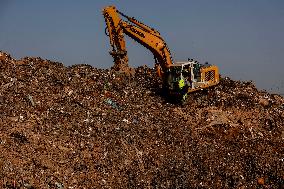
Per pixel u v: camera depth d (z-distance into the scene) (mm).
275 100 35844
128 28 32062
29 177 19188
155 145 24672
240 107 32000
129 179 21359
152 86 34656
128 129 25641
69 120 24906
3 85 27203
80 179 20234
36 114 24531
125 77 34281
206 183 22359
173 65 31297
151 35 32125
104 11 31938
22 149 20906
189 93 31984
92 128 24703
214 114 30031
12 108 24469
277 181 23500
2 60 31391
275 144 27641
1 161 19531
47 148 21578
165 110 30172
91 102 28031
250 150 26406
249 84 38875
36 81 29250
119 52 32156
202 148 25531
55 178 19719
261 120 30516
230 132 28266
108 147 23156
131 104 29844
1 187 18031
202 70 32469
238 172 23703
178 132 26984
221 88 35469
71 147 22281
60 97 27672
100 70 35500
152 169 22500
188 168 23125
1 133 21641
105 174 21125
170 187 21578
